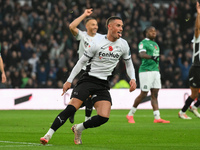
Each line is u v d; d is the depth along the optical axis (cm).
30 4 5438
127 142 1603
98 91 1485
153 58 2541
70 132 1952
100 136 1802
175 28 5416
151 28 2561
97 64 1480
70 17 5097
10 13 5103
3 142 1552
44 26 5044
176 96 4281
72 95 1517
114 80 4509
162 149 1395
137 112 3653
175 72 4788
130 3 5462
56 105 4100
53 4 5259
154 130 2061
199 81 2708
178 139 1708
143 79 2542
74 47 4888
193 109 2936
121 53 1505
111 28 1461
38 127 2195
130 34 5072
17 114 3319
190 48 5238
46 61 4603
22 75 4447
